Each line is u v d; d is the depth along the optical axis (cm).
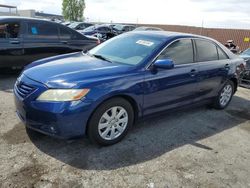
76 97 321
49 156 335
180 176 321
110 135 369
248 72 766
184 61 454
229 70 550
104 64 392
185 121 492
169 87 423
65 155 341
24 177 292
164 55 420
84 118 332
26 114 338
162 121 480
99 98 336
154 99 407
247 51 929
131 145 382
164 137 418
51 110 317
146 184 300
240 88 805
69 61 405
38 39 702
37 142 364
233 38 2417
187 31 2861
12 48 658
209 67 498
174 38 446
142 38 453
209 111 561
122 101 367
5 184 279
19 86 357
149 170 326
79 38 790
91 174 308
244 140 438
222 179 324
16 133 384
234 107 609
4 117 436
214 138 434
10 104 500
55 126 322
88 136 353
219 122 505
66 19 4394
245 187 314
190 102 482
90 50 486
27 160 323
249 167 357
